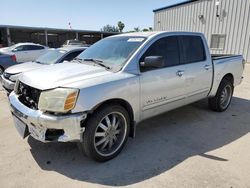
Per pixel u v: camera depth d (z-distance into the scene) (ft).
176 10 67.97
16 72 20.27
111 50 13.03
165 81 12.67
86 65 12.17
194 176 9.64
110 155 10.88
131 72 11.35
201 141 12.91
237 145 12.42
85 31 115.96
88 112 9.67
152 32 13.57
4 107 19.20
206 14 59.62
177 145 12.42
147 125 15.17
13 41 112.27
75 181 9.38
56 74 10.69
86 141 10.00
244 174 9.75
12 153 11.46
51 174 9.83
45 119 9.36
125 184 9.20
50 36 125.39
